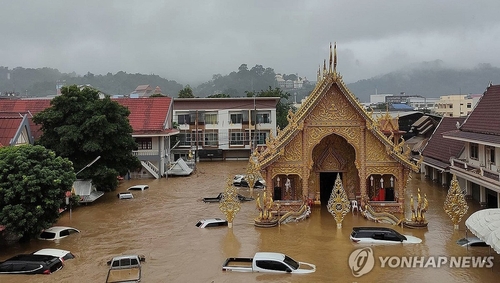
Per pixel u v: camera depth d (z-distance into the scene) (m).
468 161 35.91
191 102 74.75
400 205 29.97
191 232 26.72
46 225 23.88
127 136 38.75
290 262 19.86
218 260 21.25
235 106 73.75
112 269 19.33
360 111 29.50
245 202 36.53
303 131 29.89
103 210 33.62
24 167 23.23
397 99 173.62
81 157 36.72
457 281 18.12
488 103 35.38
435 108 130.00
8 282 18.59
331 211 26.95
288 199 31.95
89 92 38.22
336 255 21.77
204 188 43.88
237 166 63.91
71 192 29.77
